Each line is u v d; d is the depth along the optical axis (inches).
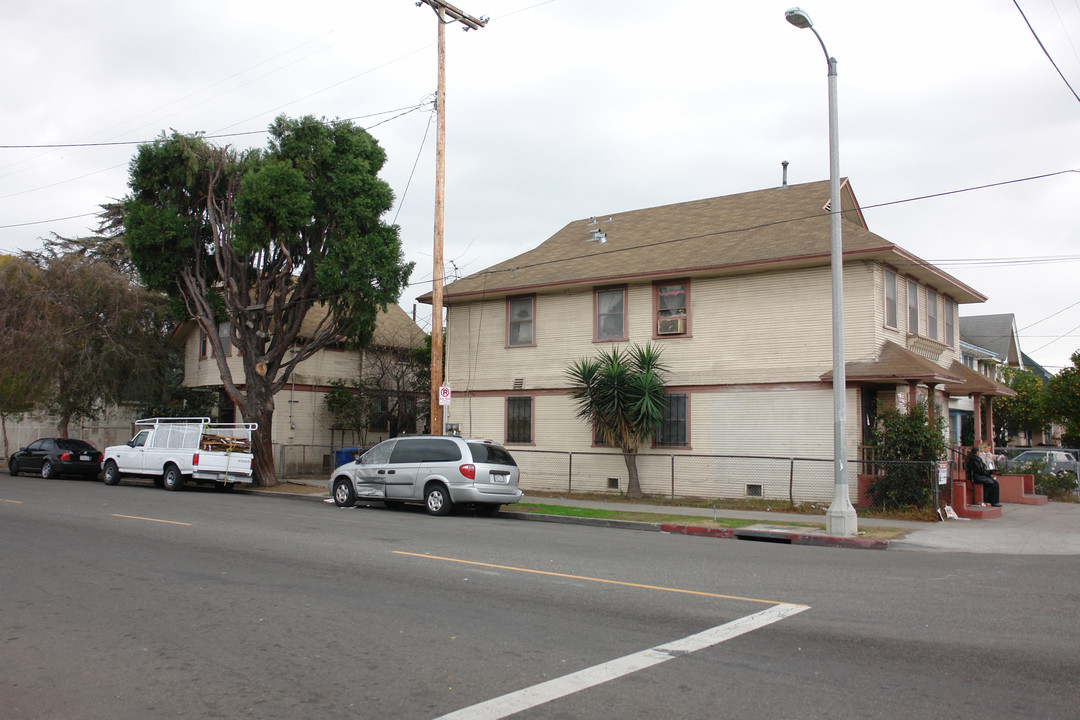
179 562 420.2
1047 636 280.5
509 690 221.9
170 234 925.8
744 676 233.8
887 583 381.4
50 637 277.6
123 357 1192.8
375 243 928.3
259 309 961.5
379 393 1282.0
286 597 338.0
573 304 956.0
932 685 226.5
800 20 553.6
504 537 536.4
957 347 1024.2
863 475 720.3
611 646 265.9
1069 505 858.1
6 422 1558.8
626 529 635.5
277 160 915.4
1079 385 1232.8
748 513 712.4
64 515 625.3
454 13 811.4
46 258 1327.5
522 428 982.4
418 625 292.8
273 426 1179.9
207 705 211.9
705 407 853.8
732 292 850.1
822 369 788.0
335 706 210.4
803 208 924.6
